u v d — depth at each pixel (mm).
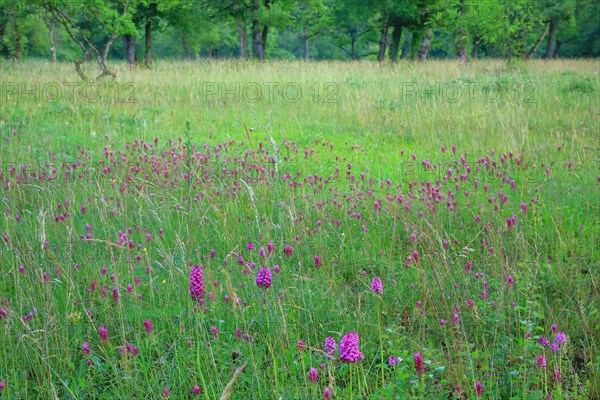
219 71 19547
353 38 57000
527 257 4570
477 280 4375
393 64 23594
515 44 24031
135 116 11875
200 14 37219
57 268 4410
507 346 3617
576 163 7660
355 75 18609
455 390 3326
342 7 40906
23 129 10188
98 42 65750
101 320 4051
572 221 5539
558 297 4355
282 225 5168
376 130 10867
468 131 10055
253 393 3211
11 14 24125
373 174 7738
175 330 3891
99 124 11094
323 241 5254
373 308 4152
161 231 5133
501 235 4941
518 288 4023
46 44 58844
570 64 28875
